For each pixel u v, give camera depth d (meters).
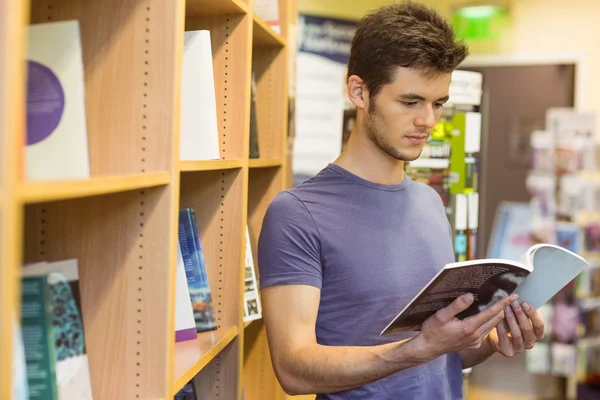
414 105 1.56
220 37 1.84
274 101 2.42
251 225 2.42
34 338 0.99
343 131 2.45
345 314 1.59
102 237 1.25
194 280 1.65
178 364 1.38
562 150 5.48
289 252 1.57
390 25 1.56
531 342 1.57
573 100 6.02
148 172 1.19
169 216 1.23
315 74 5.55
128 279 1.24
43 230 1.25
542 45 6.08
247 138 1.83
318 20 5.54
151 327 1.24
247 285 1.92
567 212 5.41
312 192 1.64
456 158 2.46
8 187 0.71
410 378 1.60
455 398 1.77
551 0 6.00
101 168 1.25
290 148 2.62
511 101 6.27
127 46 1.24
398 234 1.64
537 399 5.05
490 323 1.40
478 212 2.61
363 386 1.57
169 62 1.23
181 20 1.25
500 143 6.37
